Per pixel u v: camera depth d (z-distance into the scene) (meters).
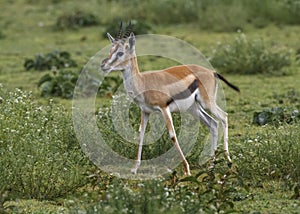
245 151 15.56
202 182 14.03
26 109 16.34
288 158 14.78
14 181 14.15
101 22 37.81
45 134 15.24
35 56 28.89
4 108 15.94
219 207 12.62
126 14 37.72
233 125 19.88
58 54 29.00
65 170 14.46
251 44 27.95
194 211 11.92
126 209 11.42
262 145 15.30
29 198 14.12
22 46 33.44
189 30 35.38
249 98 23.31
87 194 12.73
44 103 23.05
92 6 40.59
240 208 13.23
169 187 13.88
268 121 19.62
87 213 11.82
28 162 14.09
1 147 14.52
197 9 37.25
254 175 14.97
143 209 11.61
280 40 32.22
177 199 12.44
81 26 37.25
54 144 15.33
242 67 27.11
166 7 37.50
